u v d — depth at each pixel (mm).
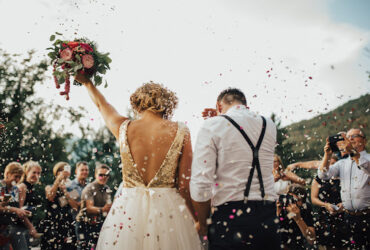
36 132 17766
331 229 3709
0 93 18859
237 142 1948
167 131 2189
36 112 18891
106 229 2195
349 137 3502
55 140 17297
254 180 1923
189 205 2201
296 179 3740
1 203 3830
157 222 2080
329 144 3436
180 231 2117
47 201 4945
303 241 3494
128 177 2172
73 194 5012
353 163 3605
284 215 3490
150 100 2244
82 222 4617
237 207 1879
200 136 1977
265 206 1897
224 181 1944
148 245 2055
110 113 2338
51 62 2510
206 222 1992
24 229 4109
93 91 2412
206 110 2430
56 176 5262
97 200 4832
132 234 2062
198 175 1907
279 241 1915
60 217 4883
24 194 4430
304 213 3492
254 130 2006
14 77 19484
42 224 4828
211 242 1932
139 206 2107
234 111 2076
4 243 3781
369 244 3430
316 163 3805
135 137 2176
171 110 2355
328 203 3781
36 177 4723
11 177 4098
